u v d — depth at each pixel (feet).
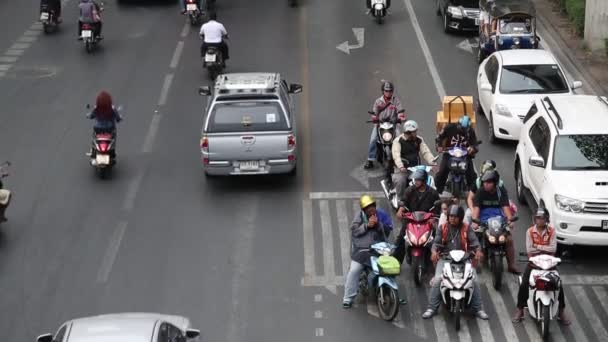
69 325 95.20
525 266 129.08
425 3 263.49
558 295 114.21
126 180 158.20
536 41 212.64
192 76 206.18
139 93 196.54
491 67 181.57
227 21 247.09
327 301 122.21
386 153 152.15
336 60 215.92
